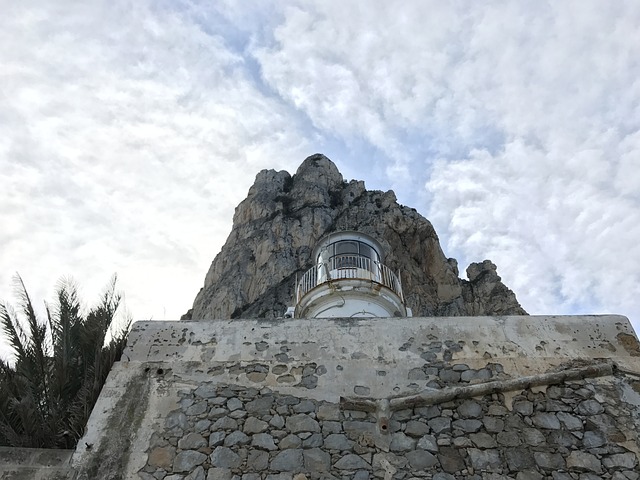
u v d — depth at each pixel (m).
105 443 6.21
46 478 5.94
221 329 7.42
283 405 6.51
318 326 7.39
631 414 6.34
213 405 6.54
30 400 7.82
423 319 7.43
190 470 5.91
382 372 6.82
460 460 5.94
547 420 6.29
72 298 9.72
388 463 5.92
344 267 14.87
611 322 7.32
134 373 6.94
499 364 6.86
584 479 5.78
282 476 5.82
